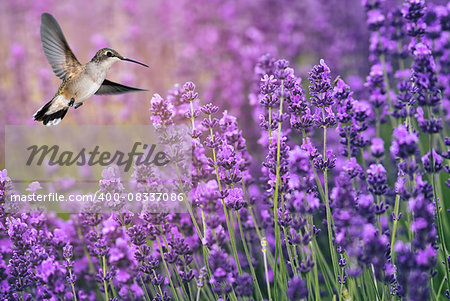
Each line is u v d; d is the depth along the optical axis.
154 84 16.09
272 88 5.97
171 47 17.00
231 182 6.07
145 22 17.39
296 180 5.21
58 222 8.08
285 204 5.94
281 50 15.22
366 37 14.78
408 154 5.11
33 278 6.27
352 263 4.93
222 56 15.20
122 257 5.07
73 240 8.05
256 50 13.93
